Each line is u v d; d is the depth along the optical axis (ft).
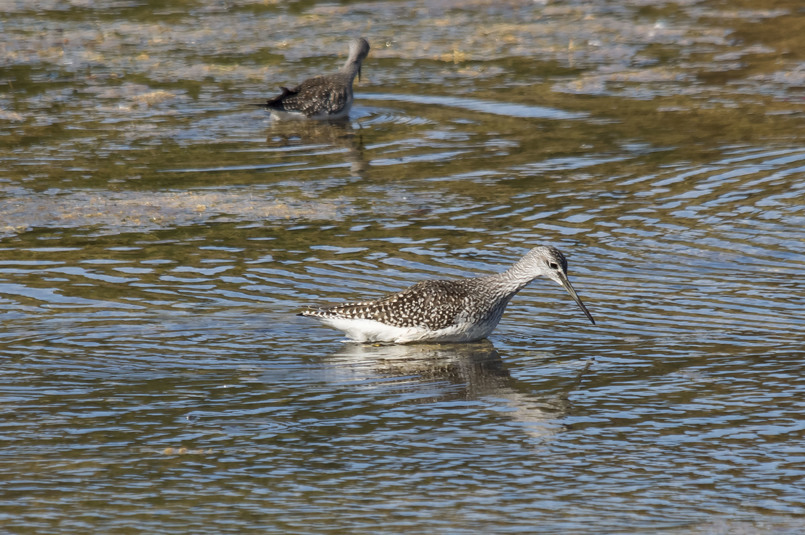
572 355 41.63
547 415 35.76
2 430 34.42
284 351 42.27
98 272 50.85
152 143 74.74
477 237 56.49
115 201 62.44
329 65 96.48
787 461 31.86
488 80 91.40
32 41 105.60
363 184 66.18
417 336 43.14
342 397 37.55
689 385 38.01
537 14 114.93
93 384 38.42
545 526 27.94
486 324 43.73
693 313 45.70
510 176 67.46
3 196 62.95
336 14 116.57
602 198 62.90
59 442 33.58
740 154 70.49
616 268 51.70
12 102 85.05
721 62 94.12
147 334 43.37
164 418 35.58
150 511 28.84
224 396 37.52
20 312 45.50
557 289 49.42
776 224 57.47
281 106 80.18
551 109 82.58
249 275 50.60
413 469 31.71
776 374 38.73
